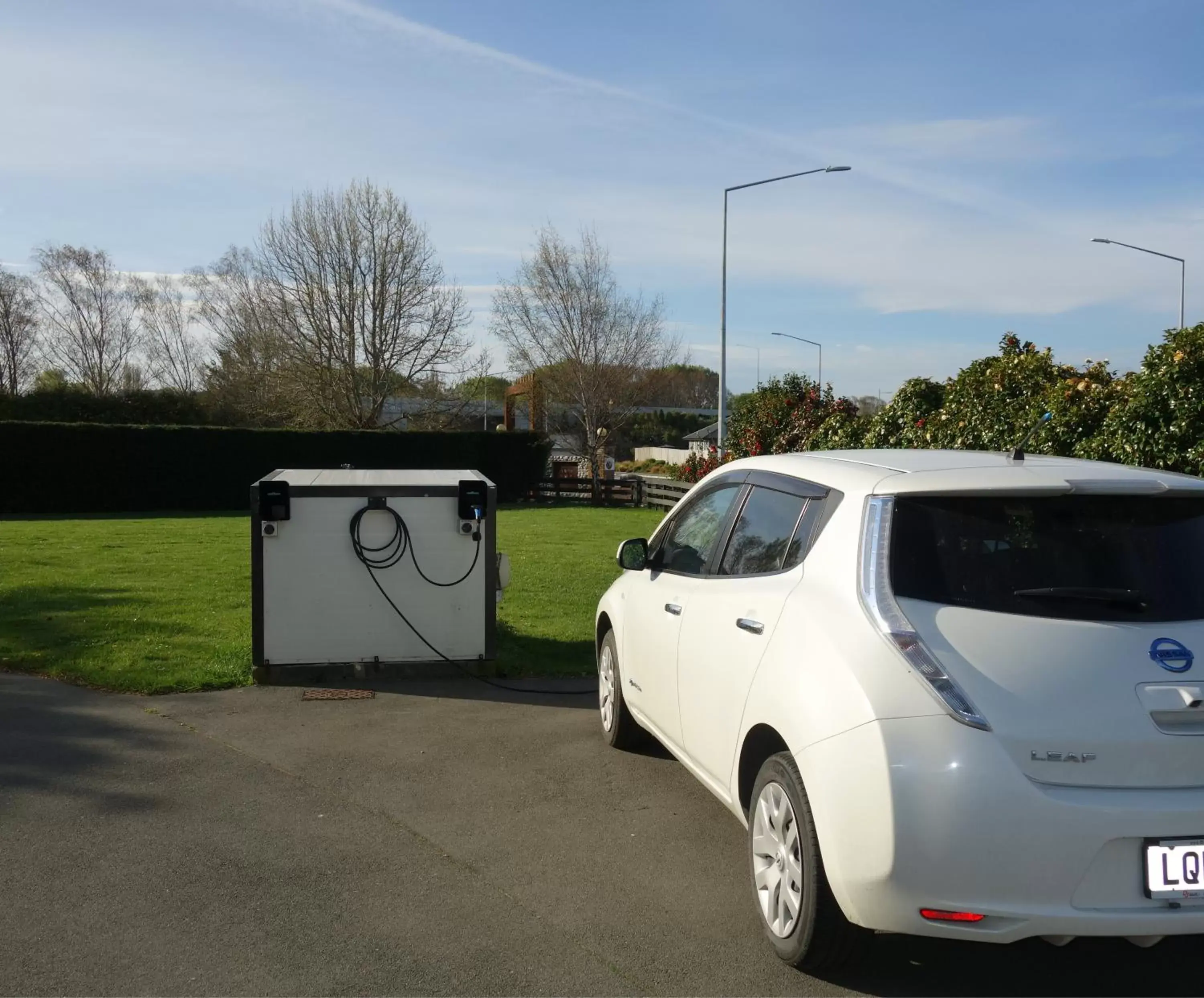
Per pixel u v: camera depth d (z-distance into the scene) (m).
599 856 4.77
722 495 5.27
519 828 5.11
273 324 43.44
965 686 3.26
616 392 44.94
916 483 3.78
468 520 8.25
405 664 8.25
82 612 10.95
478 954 3.83
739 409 22.97
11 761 6.02
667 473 46.66
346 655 8.16
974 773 3.15
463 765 6.11
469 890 4.39
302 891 4.35
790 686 3.73
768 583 4.25
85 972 3.65
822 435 16.59
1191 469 8.20
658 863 4.70
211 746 6.41
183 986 3.57
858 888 3.29
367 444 34.31
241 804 5.38
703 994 3.58
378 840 4.93
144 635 9.67
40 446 30.16
